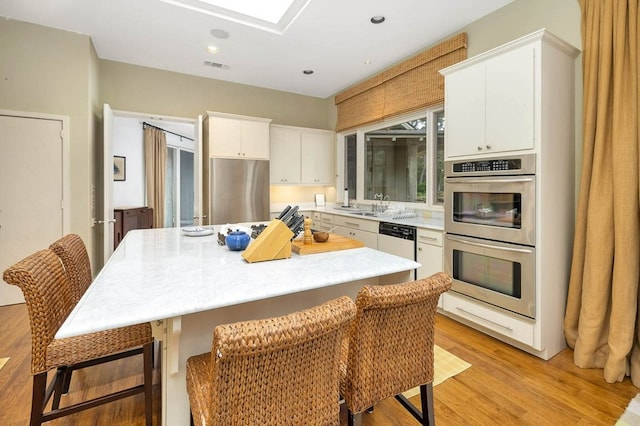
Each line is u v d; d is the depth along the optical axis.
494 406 1.78
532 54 2.16
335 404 0.98
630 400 1.82
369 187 5.07
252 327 0.77
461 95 2.65
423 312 1.22
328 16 3.04
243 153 4.45
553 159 2.24
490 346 2.44
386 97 4.25
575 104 2.41
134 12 3.00
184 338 1.36
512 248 2.28
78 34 3.41
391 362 1.18
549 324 2.25
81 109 3.46
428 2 2.83
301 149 5.26
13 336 2.57
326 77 4.71
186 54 3.91
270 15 3.14
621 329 1.97
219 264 1.60
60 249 1.69
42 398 1.30
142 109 4.28
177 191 7.38
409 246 3.29
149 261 1.66
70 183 3.46
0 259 3.24
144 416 1.68
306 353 0.88
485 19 3.03
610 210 2.05
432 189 3.91
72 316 0.96
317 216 5.12
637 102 1.94
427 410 1.34
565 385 1.96
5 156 3.21
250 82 4.92
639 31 1.95
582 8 2.29
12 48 3.17
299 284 1.28
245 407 0.81
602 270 2.07
